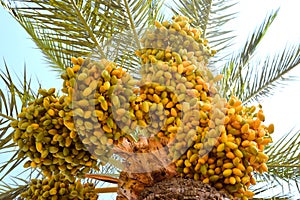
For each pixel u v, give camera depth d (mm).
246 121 3045
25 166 3193
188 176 3080
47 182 3521
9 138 3832
